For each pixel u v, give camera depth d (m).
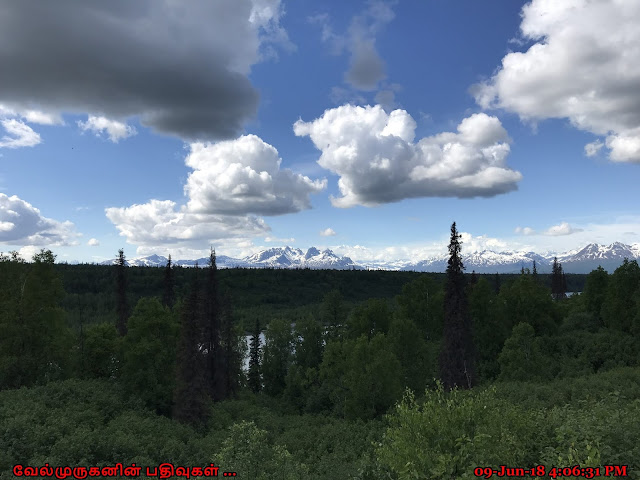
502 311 59.88
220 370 50.78
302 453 29.25
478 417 10.23
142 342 39.94
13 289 38.28
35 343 38.72
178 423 35.31
